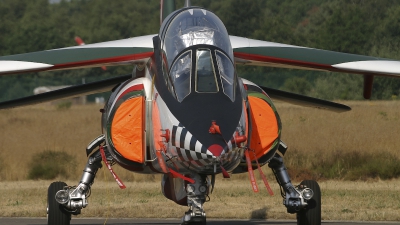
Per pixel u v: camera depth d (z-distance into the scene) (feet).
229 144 98.53
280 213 161.38
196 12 119.24
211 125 100.42
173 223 152.87
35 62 123.03
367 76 135.95
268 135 116.88
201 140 98.73
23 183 238.89
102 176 244.83
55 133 345.92
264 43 140.46
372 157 259.39
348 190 205.98
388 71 128.06
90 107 534.37
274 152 117.29
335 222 152.35
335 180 239.71
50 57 126.52
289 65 133.59
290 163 256.11
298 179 241.96
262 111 118.83
